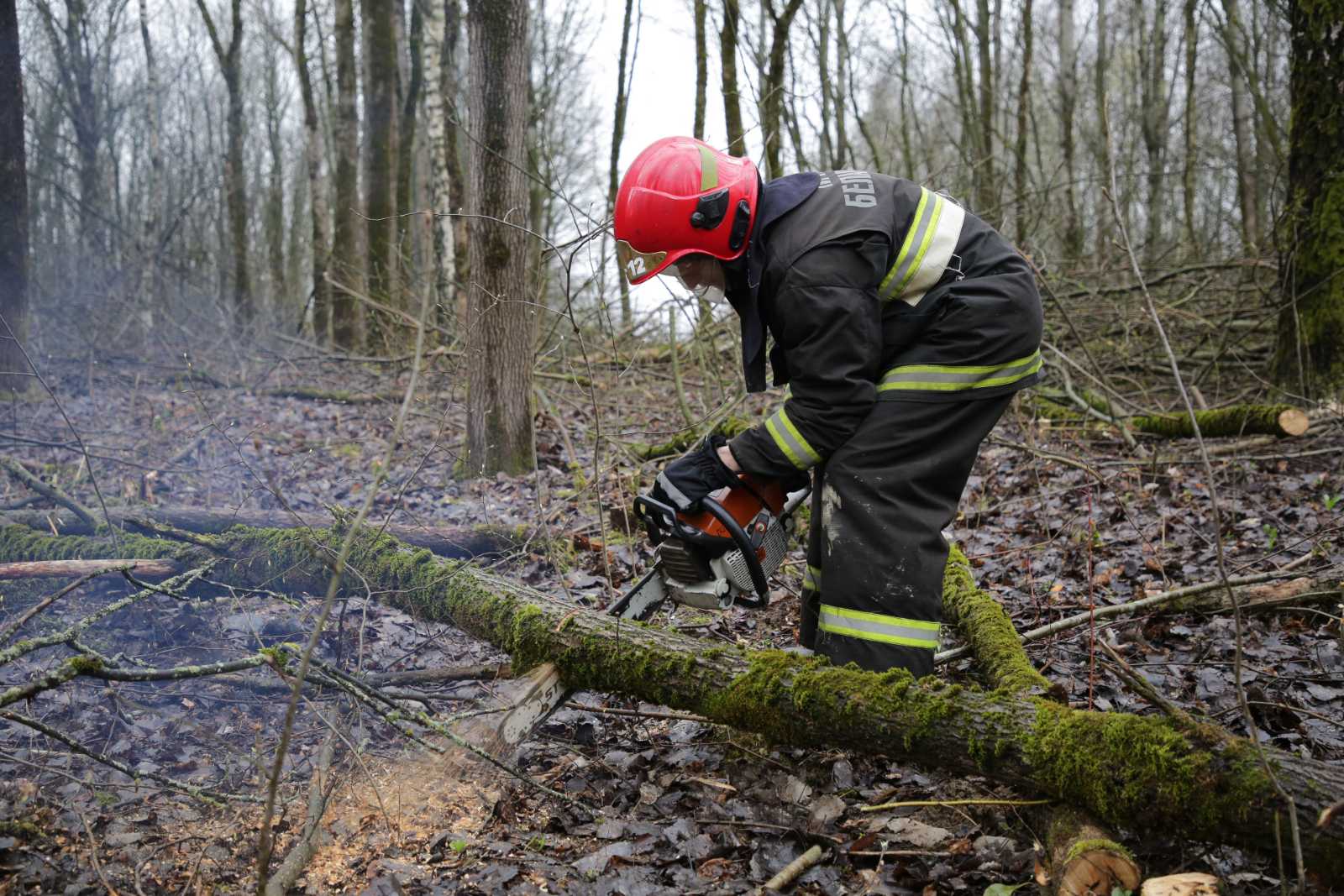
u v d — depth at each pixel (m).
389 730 2.85
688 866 2.19
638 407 7.48
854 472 2.44
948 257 2.49
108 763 2.14
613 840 2.29
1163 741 1.84
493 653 3.39
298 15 15.12
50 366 8.90
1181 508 4.80
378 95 14.20
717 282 2.66
